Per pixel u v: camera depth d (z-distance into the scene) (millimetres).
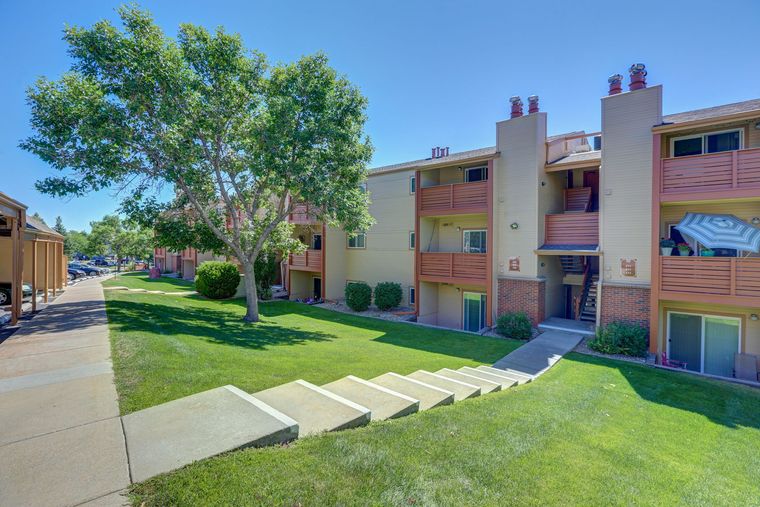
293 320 16125
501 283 15742
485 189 15852
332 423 4387
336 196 13242
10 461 3297
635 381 9234
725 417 7191
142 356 6871
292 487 3064
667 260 11586
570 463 4504
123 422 4121
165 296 20281
